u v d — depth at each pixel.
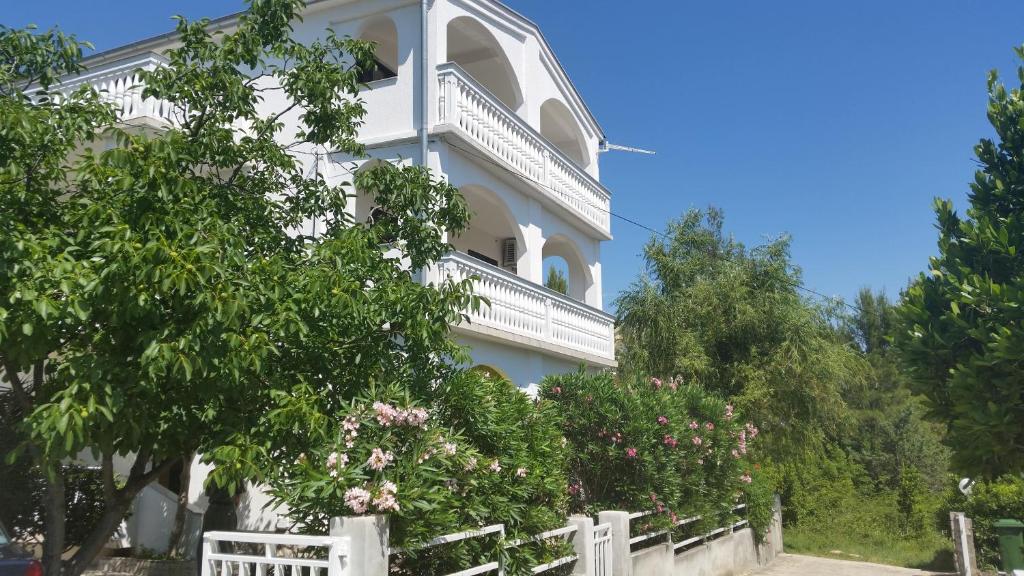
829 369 18.31
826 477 25.30
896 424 32.00
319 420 5.58
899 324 7.24
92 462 12.66
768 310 18.81
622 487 11.12
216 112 6.97
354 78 7.64
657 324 19.27
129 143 5.83
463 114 13.09
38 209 5.61
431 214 7.93
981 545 16.66
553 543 8.61
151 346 4.66
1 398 8.75
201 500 11.86
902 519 22.94
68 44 6.61
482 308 12.62
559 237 17.19
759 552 16.77
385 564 5.52
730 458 14.24
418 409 6.18
